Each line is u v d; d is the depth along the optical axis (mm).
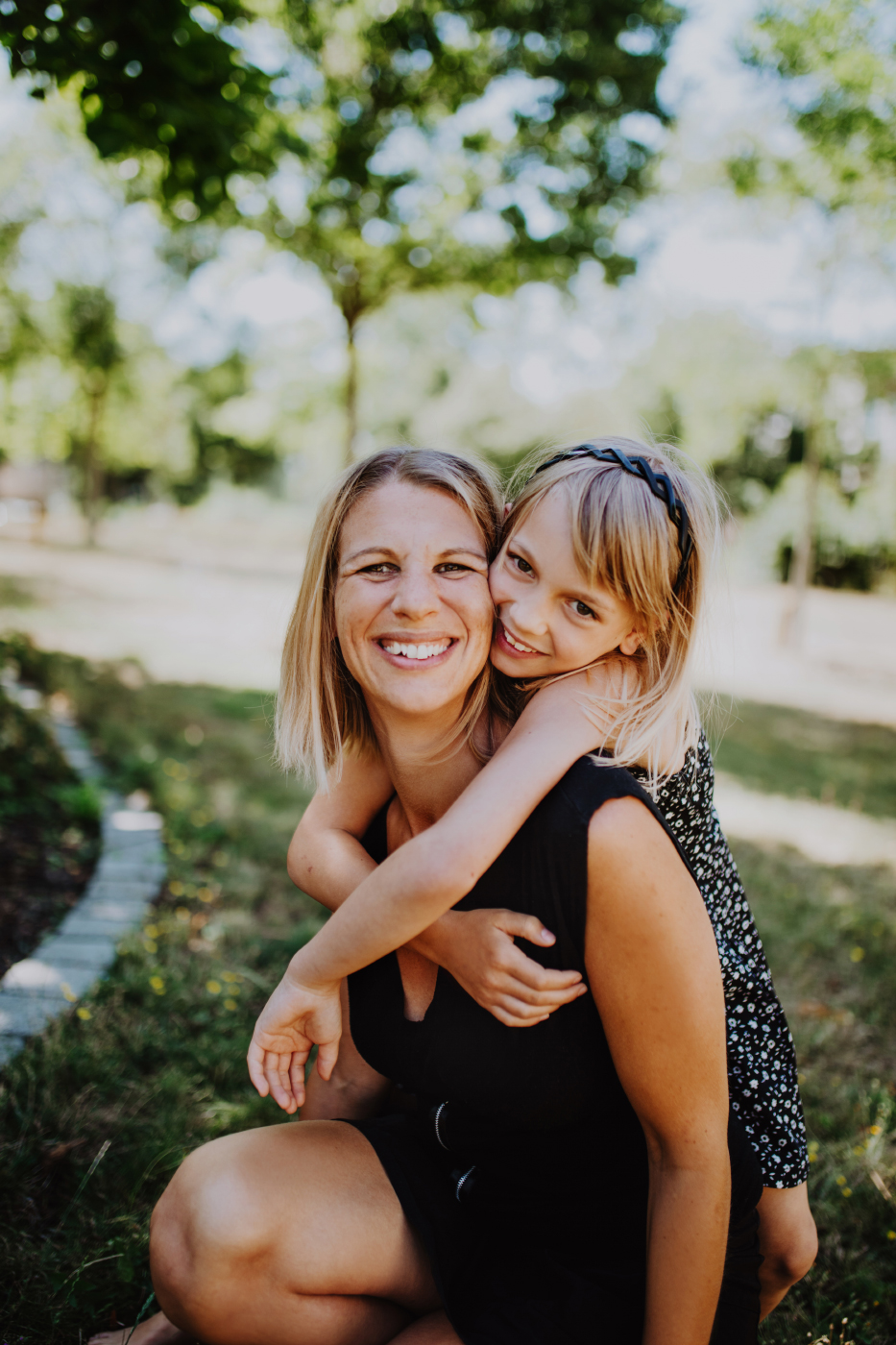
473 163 10094
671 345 13883
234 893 3746
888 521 24469
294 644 1473
